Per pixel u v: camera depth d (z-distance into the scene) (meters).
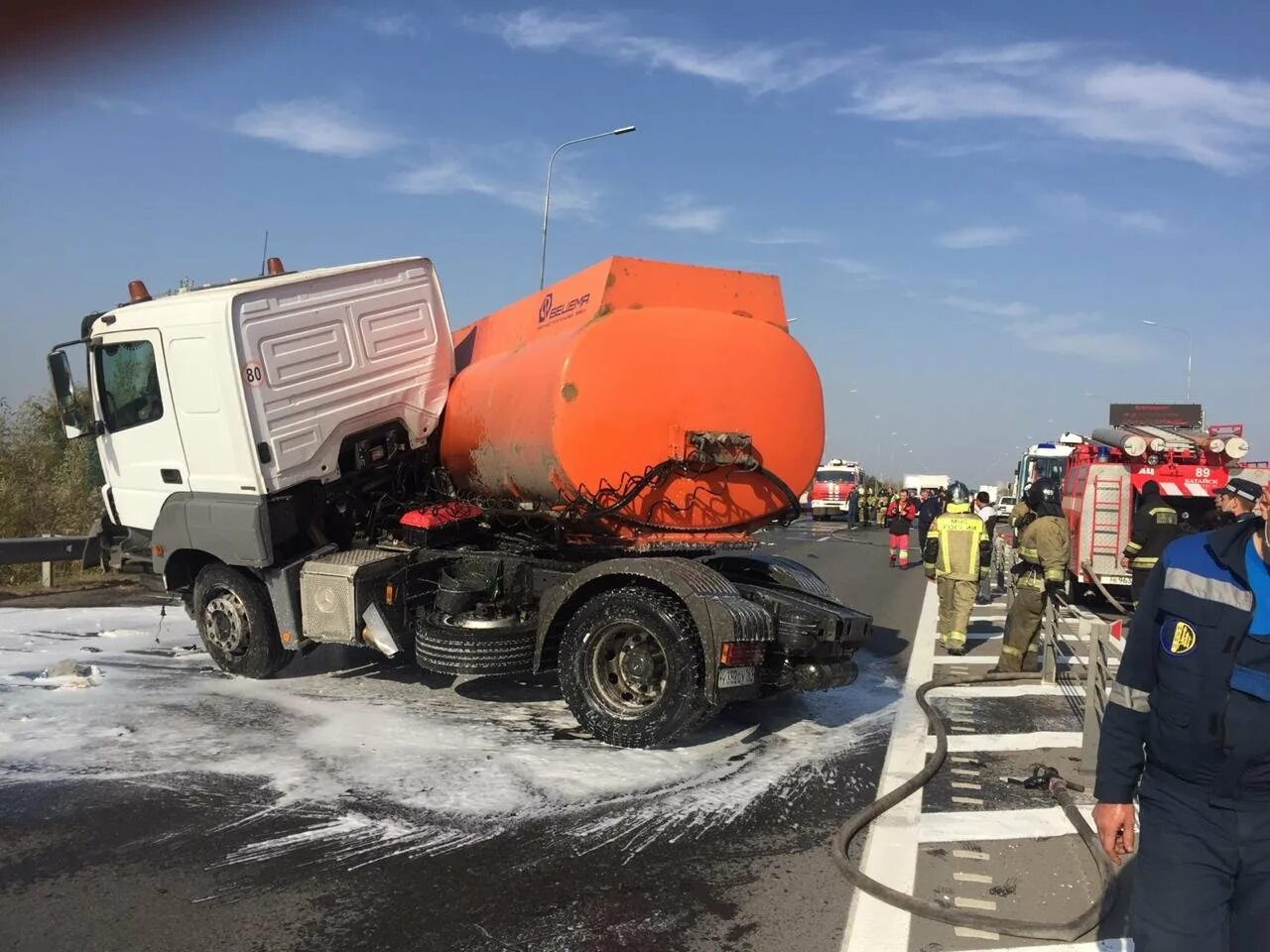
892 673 8.84
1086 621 9.77
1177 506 13.76
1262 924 2.43
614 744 5.96
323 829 4.59
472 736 6.16
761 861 4.33
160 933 3.56
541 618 6.34
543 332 7.29
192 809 4.81
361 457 7.94
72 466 15.07
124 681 7.54
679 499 6.68
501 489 7.39
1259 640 2.36
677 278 6.86
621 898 3.93
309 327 7.55
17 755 5.62
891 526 20.80
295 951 3.45
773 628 5.87
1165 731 2.48
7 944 3.46
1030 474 28.86
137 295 8.46
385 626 7.18
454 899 3.88
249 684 7.55
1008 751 6.23
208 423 7.44
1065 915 3.83
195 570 8.20
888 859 4.38
